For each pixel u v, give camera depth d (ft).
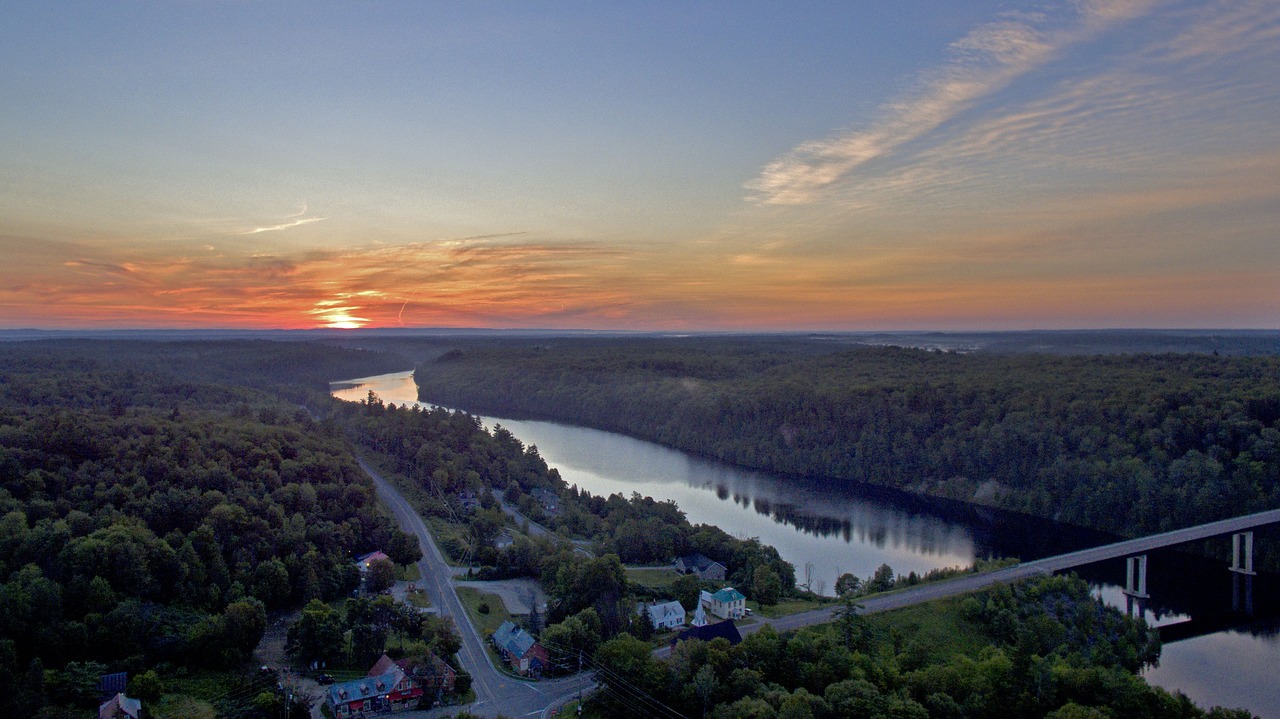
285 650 398.01
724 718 311.27
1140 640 475.31
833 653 364.58
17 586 360.28
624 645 365.40
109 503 475.31
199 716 327.67
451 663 385.91
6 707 298.15
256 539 490.90
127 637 366.02
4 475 480.23
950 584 506.48
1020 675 363.15
